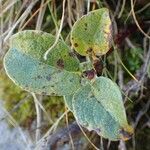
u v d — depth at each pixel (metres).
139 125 0.12
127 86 0.12
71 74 0.09
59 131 0.12
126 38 0.12
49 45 0.09
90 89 0.09
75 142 0.12
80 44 0.09
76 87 0.09
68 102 0.09
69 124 0.12
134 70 0.12
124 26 0.12
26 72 0.09
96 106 0.08
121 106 0.08
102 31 0.09
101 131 0.08
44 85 0.09
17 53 0.09
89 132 0.12
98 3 0.12
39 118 0.12
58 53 0.09
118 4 0.12
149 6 0.12
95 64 0.09
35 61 0.09
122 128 0.08
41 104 0.12
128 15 0.12
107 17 0.09
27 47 0.09
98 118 0.08
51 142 0.12
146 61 0.12
